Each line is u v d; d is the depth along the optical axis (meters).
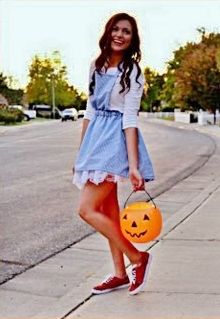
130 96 5.14
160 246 7.19
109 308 5.07
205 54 62.31
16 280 6.08
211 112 64.56
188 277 5.90
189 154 23.02
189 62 62.56
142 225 5.18
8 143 30.38
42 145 28.69
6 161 19.91
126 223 5.22
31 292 5.65
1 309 5.16
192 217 9.09
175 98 69.88
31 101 114.56
